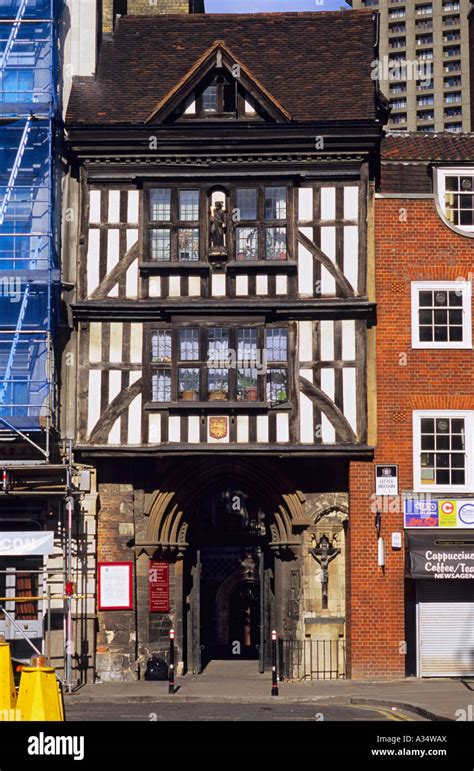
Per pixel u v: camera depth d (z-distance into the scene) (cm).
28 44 2711
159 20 2859
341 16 2841
